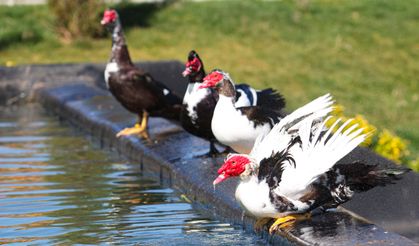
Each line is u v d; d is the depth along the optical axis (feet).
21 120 54.49
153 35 75.05
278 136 28.81
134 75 44.80
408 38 75.36
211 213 33.65
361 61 70.08
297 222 28.55
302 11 81.46
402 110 59.41
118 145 45.14
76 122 51.96
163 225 32.07
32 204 34.91
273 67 67.77
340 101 60.70
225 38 74.64
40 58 69.46
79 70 62.08
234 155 28.17
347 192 27.66
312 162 27.27
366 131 41.52
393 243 26.48
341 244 26.53
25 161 42.70
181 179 37.17
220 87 34.71
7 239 30.37
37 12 79.77
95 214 33.55
